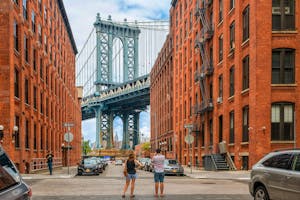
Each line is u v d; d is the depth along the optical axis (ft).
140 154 353.72
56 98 163.73
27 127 104.47
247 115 95.66
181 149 182.80
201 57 146.30
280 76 88.79
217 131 120.47
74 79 263.29
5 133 83.71
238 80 100.01
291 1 90.27
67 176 90.12
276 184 32.76
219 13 123.44
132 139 450.30
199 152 142.10
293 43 88.94
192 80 157.79
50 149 142.72
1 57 85.10
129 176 46.68
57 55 168.76
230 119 109.09
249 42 93.35
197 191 54.13
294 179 30.53
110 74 408.05
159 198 45.91
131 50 431.43
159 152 48.52
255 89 88.12
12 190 13.26
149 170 129.90
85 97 393.91
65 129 193.88
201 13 137.69
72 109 242.17
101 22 408.67
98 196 48.26
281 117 87.86
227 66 111.04
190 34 166.40
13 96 87.10
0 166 14.19
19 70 94.58
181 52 186.50
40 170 114.32
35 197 47.26
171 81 218.38
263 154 86.22
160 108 260.42
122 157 390.42
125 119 437.99
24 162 96.89
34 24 117.19
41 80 125.80
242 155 96.68
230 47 109.91
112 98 370.73
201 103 135.23
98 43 404.36
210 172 102.27
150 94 318.45
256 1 89.56
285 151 33.63
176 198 45.88
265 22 89.04
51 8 152.76
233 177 81.46
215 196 47.91
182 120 179.83
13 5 89.35
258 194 35.60
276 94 88.02
